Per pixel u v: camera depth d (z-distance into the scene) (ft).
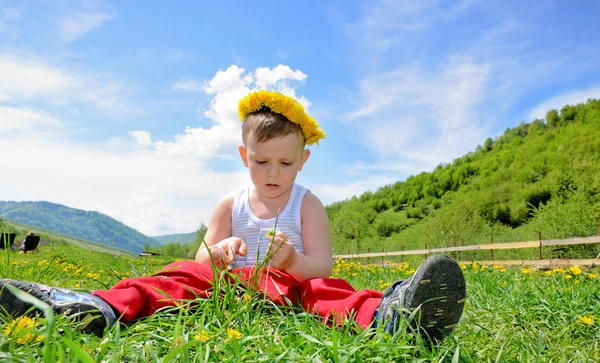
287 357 4.66
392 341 5.14
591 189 76.84
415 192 266.36
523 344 6.72
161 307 6.47
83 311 5.64
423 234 118.11
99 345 4.57
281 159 8.39
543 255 59.62
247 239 8.77
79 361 3.64
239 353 4.44
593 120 212.64
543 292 11.23
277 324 6.41
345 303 6.66
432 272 5.51
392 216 248.73
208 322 6.09
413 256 64.85
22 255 43.21
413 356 5.25
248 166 8.68
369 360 4.86
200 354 4.37
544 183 145.79
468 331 7.07
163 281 6.72
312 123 8.73
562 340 8.05
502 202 154.10
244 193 9.25
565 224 60.95
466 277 17.12
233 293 6.71
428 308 5.62
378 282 18.44
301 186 9.39
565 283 14.26
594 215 58.65
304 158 9.28
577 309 9.77
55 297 5.66
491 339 7.09
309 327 5.72
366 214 236.22
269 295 7.20
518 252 64.39
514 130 277.03
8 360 3.77
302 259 7.83
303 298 7.18
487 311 10.27
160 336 5.15
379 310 6.22
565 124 235.61
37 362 3.75
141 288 6.48
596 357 6.75
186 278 6.95
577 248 48.96
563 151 166.71
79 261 36.42
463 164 265.13
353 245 163.53
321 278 7.34
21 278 14.19
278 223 8.77
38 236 62.75
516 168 188.65
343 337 5.35
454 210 110.11
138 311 6.34
